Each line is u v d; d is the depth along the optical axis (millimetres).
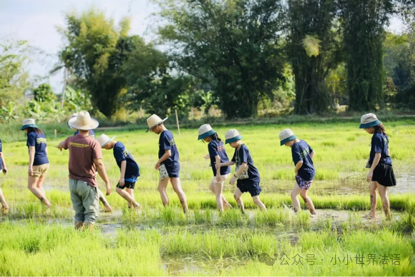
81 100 52219
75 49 53969
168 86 47281
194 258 6812
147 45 49062
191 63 47312
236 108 47531
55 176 15641
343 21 42938
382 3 41375
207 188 12688
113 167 16516
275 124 40094
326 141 21094
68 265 6113
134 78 48906
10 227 8141
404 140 20203
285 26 44938
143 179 14227
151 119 9477
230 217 8695
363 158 16875
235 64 47469
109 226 8812
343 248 6438
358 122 36594
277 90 48625
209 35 46062
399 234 7273
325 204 9719
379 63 42438
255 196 9070
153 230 7750
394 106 43750
